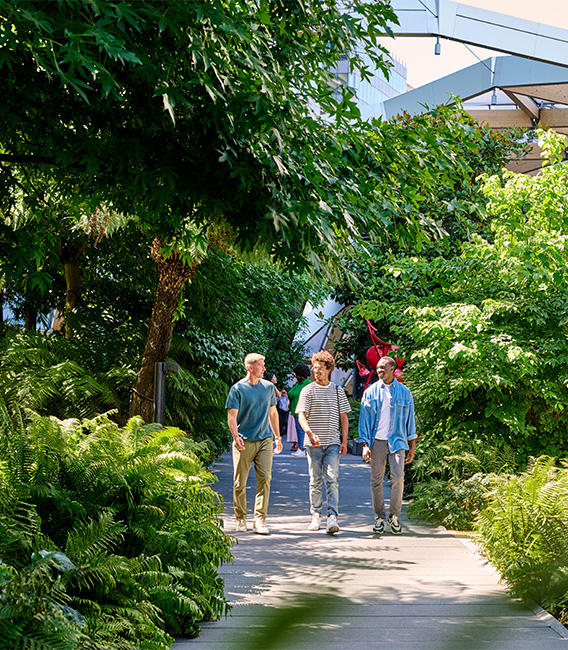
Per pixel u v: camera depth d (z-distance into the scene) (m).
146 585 4.09
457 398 9.23
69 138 5.86
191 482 5.23
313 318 25.53
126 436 5.51
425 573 5.89
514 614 4.82
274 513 8.89
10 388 10.13
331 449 7.80
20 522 3.83
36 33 3.73
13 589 2.93
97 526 3.89
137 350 12.21
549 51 14.62
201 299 13.13
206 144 5.54
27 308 14.97
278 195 5.33
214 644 4.14
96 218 9.51
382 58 6.29
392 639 4.20
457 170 7.53
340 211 5.79
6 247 6.95
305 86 6.07
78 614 3.52
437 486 8.38
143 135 5.70
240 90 4.97
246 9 5.20
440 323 9.12
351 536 7.45
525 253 9.38
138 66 4.63
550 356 9.15
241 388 7.61
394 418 7.70
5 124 5.91
